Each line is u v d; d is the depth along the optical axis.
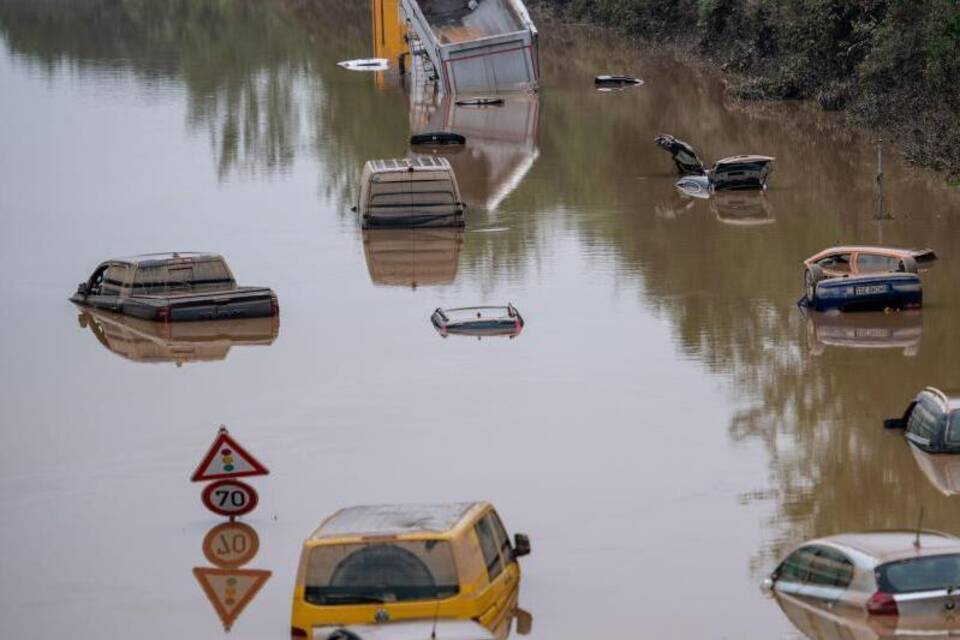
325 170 170.50
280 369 95.75
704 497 70.38
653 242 128.38
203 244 134.75
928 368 90.44
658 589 59.72
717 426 80.81
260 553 65.56
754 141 177.50
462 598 50.38
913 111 174.38
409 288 116.31
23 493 74.56
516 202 149.12
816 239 126.31
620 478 73.38
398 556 50.59
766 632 54.66
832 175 154.12
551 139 186.25
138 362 98.94
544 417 83.38
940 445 74.69
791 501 69.50
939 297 106.75
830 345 95.94
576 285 114.62
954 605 50.97
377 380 92.00
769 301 107.44
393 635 46.25
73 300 115.69
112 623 59.22
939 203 138.25
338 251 130.38
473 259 125.62
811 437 78.50
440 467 75.75
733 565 62.03
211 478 68.88
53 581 63.56
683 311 105.56
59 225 144.88
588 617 57.06
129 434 83.56
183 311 108.62
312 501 71.62
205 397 90.25
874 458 74.75
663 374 90.94
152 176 169.50
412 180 138.00
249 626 58.38
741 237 128.50
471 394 88.12
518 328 101.81
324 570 50.66
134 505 72.25
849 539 54.66
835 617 53.09
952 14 166.75
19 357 101.00
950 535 60.12
